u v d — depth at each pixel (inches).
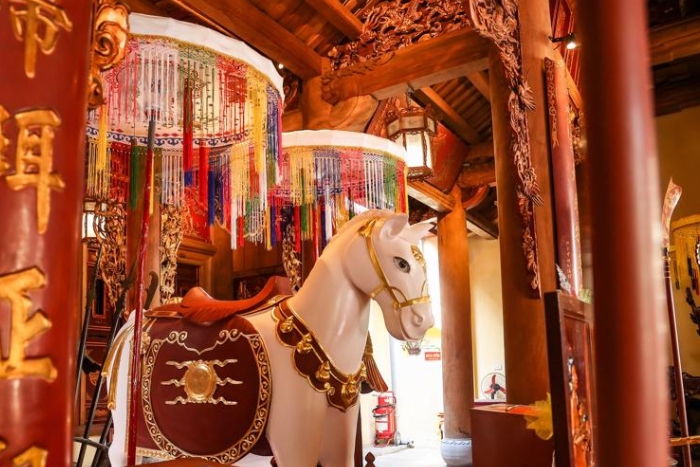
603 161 15.9
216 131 118.3
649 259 15.6
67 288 23.5
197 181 131.3
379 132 213.2
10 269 22.1
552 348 53.1
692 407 249.9
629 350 15.3
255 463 246.1
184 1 161.5
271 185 119.3
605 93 15.9
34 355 22.2
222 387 91.0
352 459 90.9
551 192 164.1
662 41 246.1
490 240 431.2
